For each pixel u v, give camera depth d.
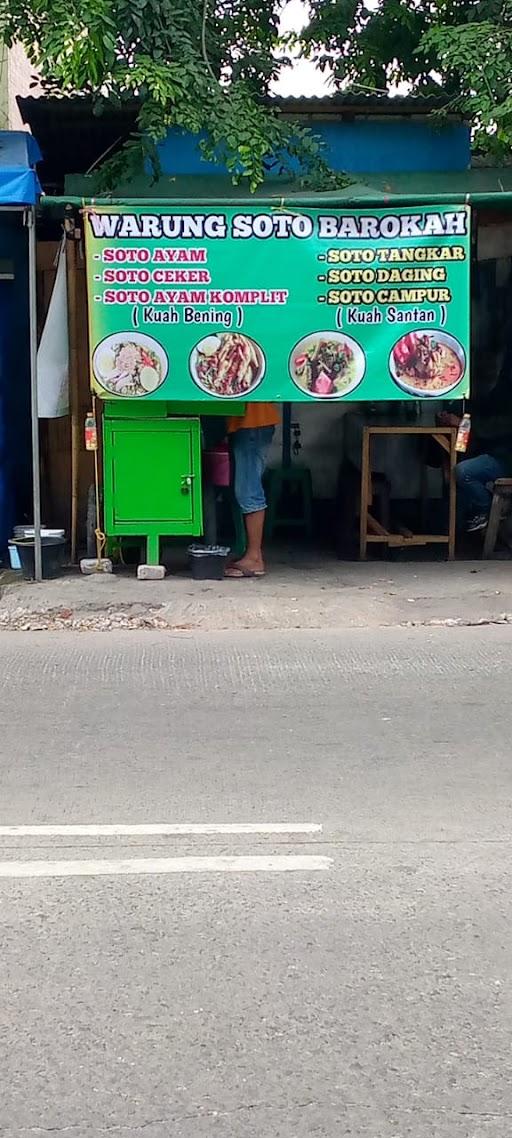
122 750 5.76
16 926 3.97
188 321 9.38
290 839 4.69
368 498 10.84
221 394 9.45
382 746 5.83
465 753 5.73
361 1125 2.96
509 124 10.09
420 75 12.82
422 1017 3.44
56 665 7.43
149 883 4.30
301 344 9.45
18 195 8.82
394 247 9.38
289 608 8.91
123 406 9.59
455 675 7.17
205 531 10.41
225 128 9.54
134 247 9.27
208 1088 3.11
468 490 11.37
